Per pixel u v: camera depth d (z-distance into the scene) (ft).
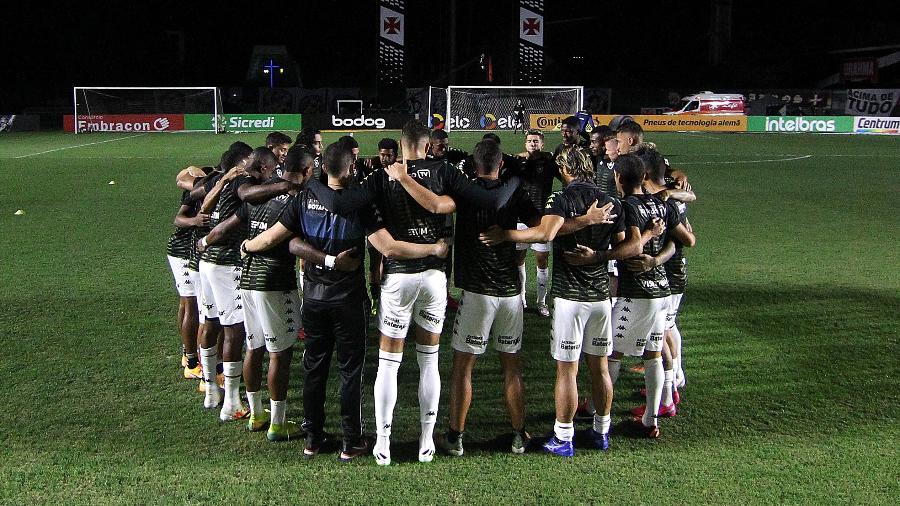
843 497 14.82
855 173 69.46
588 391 20.62
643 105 144.56
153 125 122.21
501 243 16.40
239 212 17.37
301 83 176.96
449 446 16.81
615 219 16.56
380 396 16.17
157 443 17.25
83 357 22.66
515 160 17.99
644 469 16.08
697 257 36.58
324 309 16.05
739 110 129.39
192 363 21.03
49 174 66.23
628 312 17.24
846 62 169.68
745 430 18.04
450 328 25.93
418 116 127.44
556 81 203.51
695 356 23.11
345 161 15.84
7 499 14.61
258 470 15.99
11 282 31.01
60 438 17.37
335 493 15.03
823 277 32.53
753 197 55.67
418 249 15.84
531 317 27.35
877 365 22.22
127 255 36.04
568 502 14.69
